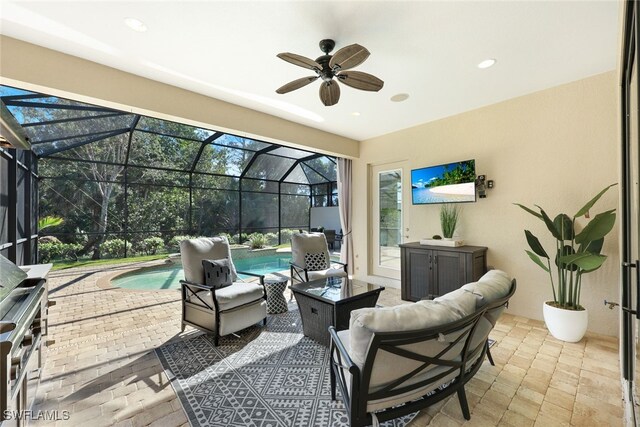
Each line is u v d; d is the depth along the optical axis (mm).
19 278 1720
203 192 8023
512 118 3463
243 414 1771
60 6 1896
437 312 1347
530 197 3336
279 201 9523
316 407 1834
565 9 1958
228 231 8414
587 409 1810
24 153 4957
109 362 2391
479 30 2189
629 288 1962
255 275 3299
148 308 3771
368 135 5012
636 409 1689
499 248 3570
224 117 3518
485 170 3689
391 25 2129
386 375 1384
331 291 2914
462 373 1659
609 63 2693
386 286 4891
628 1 1493
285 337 2914
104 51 2451
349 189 5469
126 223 7059
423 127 4367
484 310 1471
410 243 4098
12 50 2256
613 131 2838
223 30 2178
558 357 2451
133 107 2852
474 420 1724
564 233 2820
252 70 2785
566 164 3098
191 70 2779
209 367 2320
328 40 2287
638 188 1237
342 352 1465
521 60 2627
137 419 1724
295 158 8227
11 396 1285
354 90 3229
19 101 3818
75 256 6566
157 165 7188
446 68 2760
